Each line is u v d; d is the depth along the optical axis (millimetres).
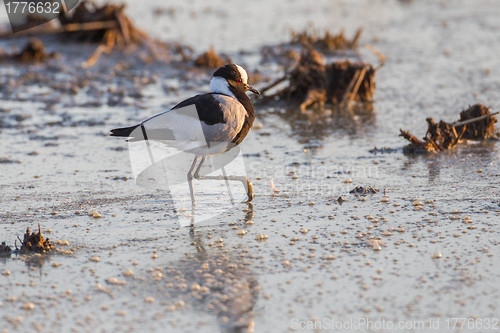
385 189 11094
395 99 16953
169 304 7617
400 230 9430
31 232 9703
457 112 15461
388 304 7492
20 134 14922
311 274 8227
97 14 23328
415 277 8062
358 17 27625
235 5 30844
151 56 22031
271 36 24562
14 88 18922
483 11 27875
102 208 10672
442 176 11578
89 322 7266
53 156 13398
